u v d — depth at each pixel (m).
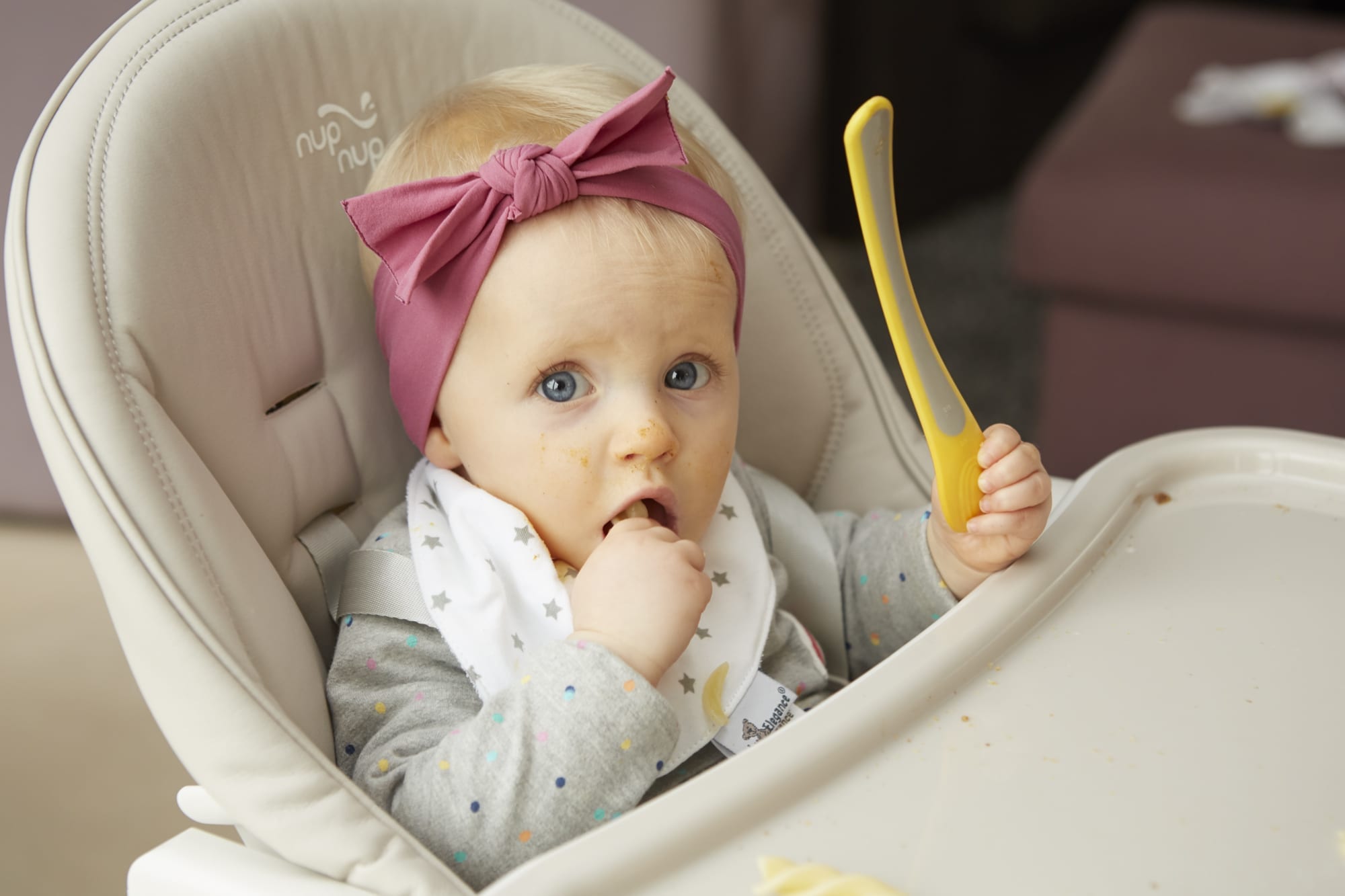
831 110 2.81
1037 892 0.51
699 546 0.85
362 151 0.85
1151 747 0.59
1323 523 0.78
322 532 0.85
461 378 0.79
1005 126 3.10
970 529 0.74
